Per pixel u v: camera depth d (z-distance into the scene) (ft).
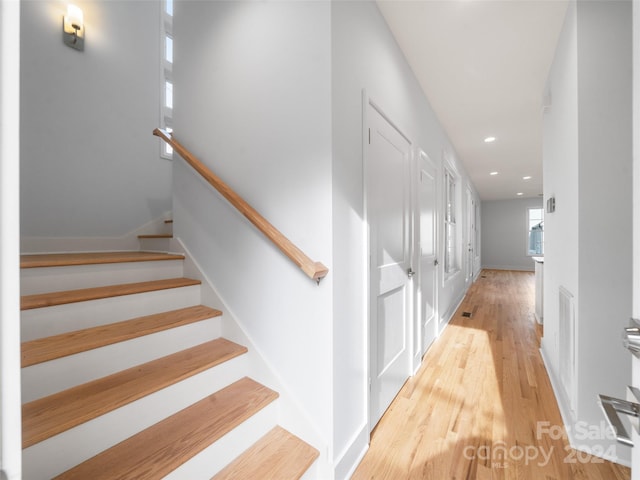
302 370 4.36
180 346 4.91
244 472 3.73
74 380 3.75
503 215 34.96
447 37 6.59
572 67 5.37
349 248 4.52
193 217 6.16
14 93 1.01
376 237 5.54
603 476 4.35
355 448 4.58
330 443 4.06
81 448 3.17
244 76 5.10
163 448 3.40
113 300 4.79
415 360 7.75
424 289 8.85
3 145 0.99
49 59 7.54
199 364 4.41
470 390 6.81
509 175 21.40
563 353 5.97
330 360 4.06
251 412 4.10
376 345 5.53
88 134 8.32
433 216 10.03
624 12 4.78
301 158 4.33
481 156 16.44
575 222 5.14
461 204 16.90
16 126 1.01
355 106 4.73
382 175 5.83
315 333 4.21
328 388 4.08
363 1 5.07
